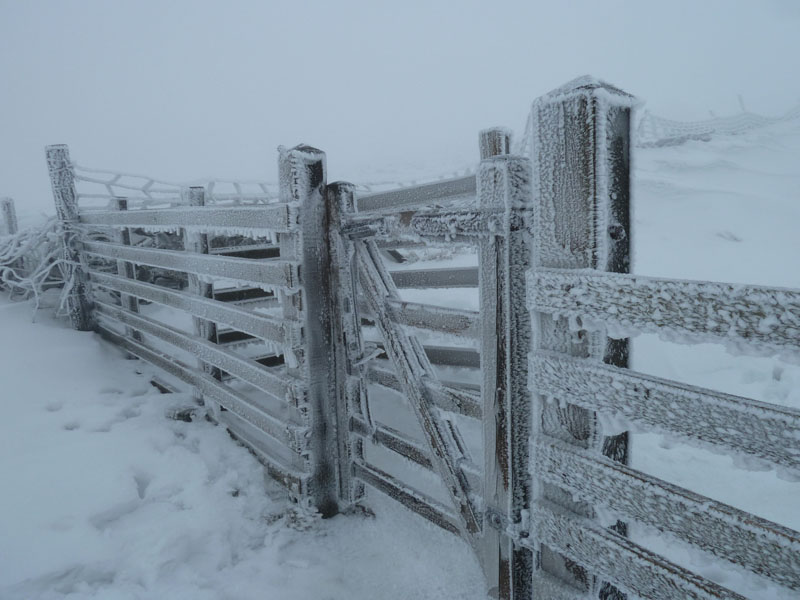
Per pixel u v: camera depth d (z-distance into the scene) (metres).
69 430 3.85
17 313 6.09
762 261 6.55
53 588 2.37
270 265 2.88
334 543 2.74
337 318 2.87
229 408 3.67
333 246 2.79
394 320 2.41
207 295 3.89
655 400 1.26
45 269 5.98
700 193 9.20
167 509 2.94
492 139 2.66
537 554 1.72
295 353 2.82
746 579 2.29
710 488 2.95
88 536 2.67
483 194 1.74
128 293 5.12
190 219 3.65
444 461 2.19
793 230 7.49
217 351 3.70
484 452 1.90
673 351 4.52
